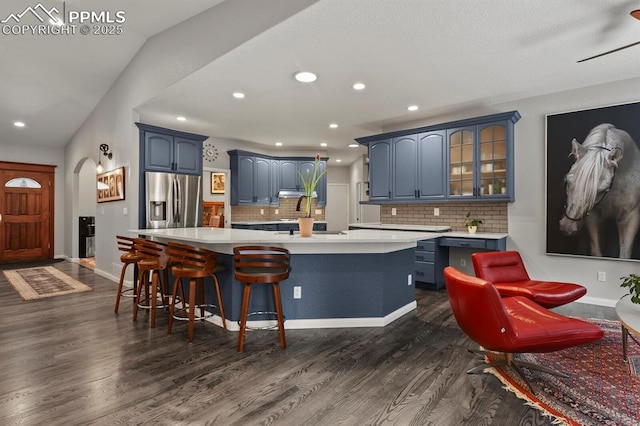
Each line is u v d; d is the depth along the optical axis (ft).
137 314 11.88
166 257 10.75
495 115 14.01
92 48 14.47
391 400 6.57
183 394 6.73
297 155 26.04
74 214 24.47
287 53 9.89
